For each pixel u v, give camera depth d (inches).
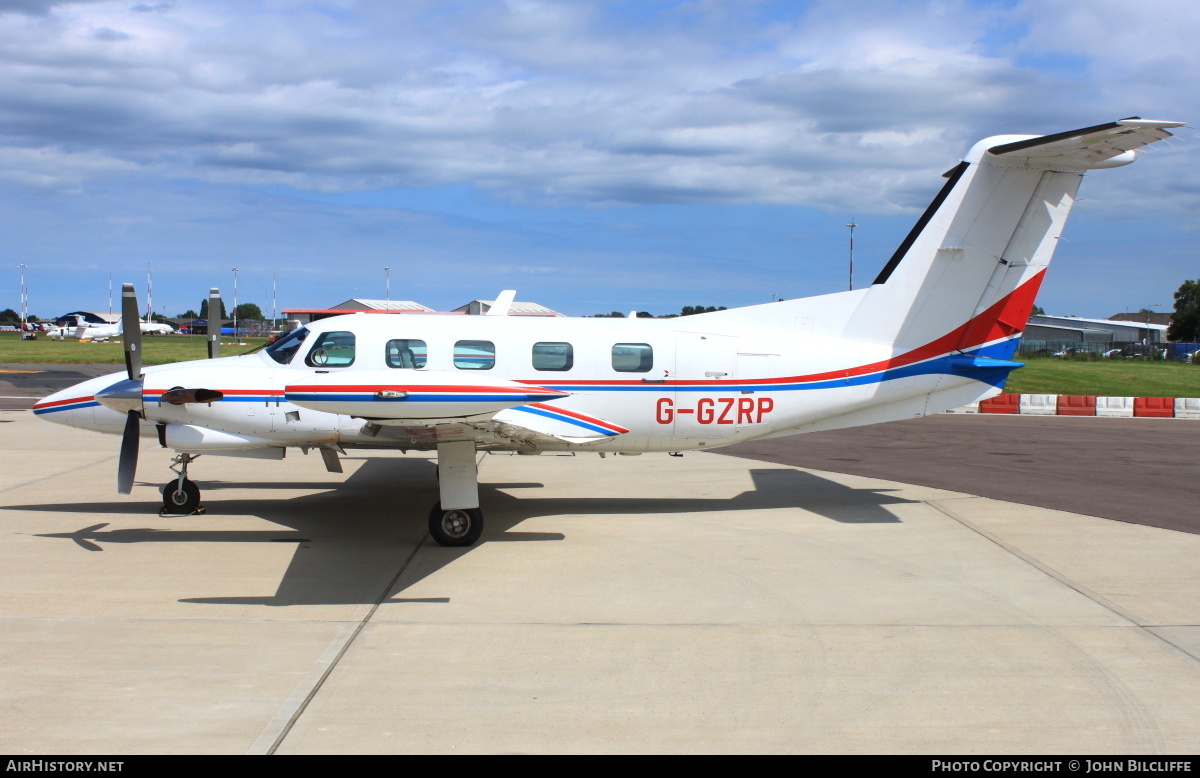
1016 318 390.6
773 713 181.3
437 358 365.4
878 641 225.1
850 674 203.0
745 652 216.4
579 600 257.6
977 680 199.9
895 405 394.3
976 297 388.2
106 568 283.7
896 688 195.0
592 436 370.3
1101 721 179.3
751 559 306.7
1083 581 281.4
